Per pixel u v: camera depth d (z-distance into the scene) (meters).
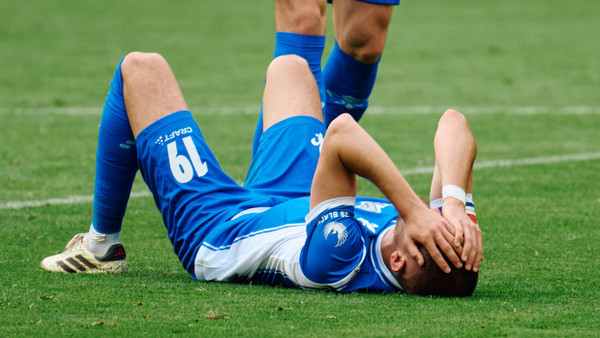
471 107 38.31
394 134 31.61
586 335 9.77
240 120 34.06
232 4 86.75
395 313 10.54
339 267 11.36
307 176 13.20
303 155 13.33
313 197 11.41
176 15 76.12
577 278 13.37
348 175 11.21
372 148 10.91
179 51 55.03
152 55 13.06
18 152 27.20
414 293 11.36
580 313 10.85
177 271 13.91
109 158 13.11
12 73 45.50
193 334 9.69
